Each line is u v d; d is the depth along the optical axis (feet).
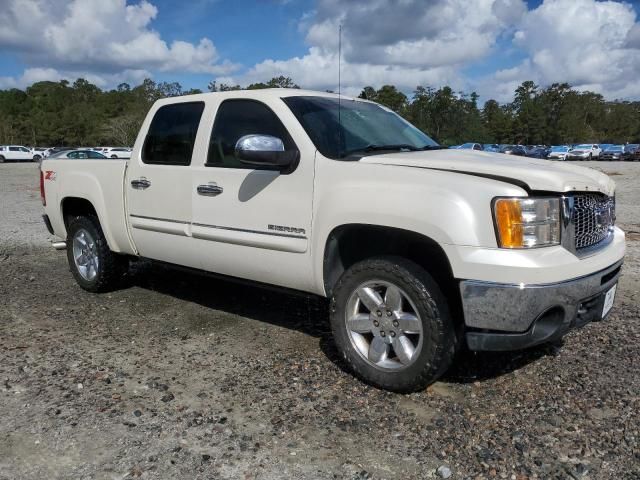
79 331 15.74
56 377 12.67
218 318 16.76
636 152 174.09
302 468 9.28
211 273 15.65
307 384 12.31
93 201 18.11
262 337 15.19
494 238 10.38
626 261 23.49
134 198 16.75
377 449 9.82
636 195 52.90
